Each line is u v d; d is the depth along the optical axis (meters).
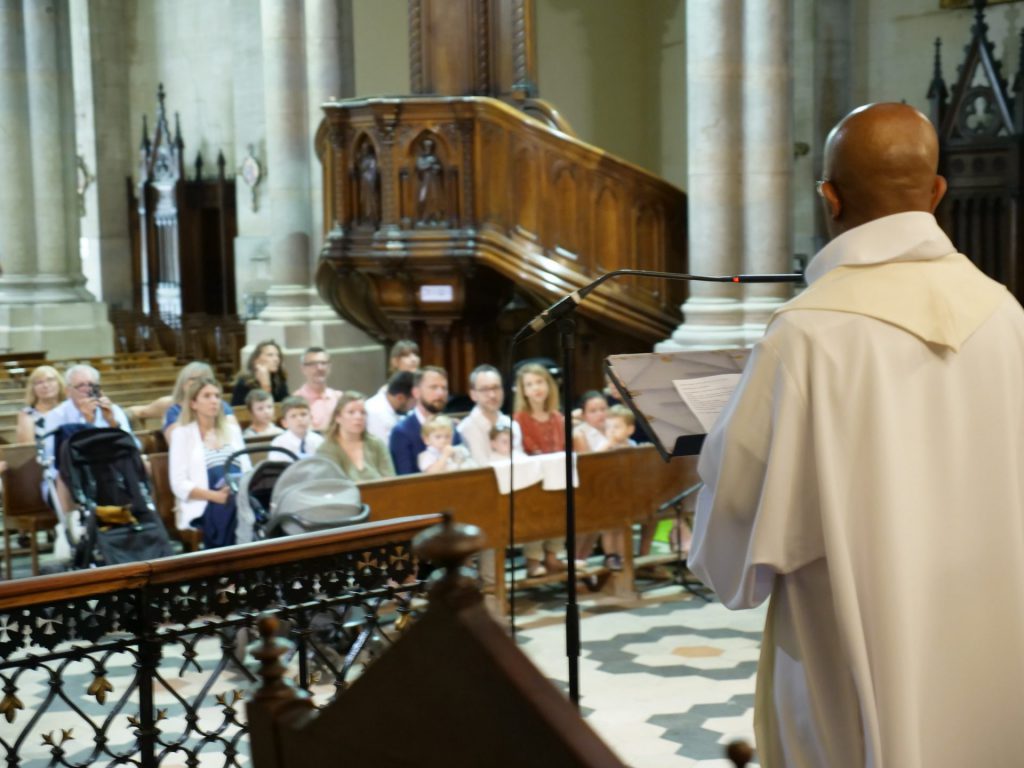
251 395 10.20
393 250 12.02
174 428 8.91
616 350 13.27
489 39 13.27
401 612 4.90
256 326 15.82
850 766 2.49
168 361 18.25
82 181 26.73
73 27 26.45
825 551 2.49
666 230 11.88
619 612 8.45
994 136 11.96
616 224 11.70
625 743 5.98
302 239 15.72
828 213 2.74
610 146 17.75
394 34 15.98
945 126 12.25
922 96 15.05
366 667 1.75
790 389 2.51
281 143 15.61
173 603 4.38
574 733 1.51
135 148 27.05
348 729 1.71
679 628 8.02
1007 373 2.56
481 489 8.20
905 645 2.43
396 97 11.98
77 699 6.87
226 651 4.54
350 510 7.07
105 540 8.40
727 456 2.59
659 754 5.83
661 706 6.52
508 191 11.83
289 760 1.79
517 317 14.24
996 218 12.02
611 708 6.50
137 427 12.34
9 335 18.62
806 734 2.56
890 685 2.43
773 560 2.51
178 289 26.03
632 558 8.75
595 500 8.59
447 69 13.28
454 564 1.64
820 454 2.48
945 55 14.83
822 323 2.54
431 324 12.80
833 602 2.50
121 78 26.81
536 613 8.40
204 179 25.72
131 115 26.98
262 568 4.55
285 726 1.78
